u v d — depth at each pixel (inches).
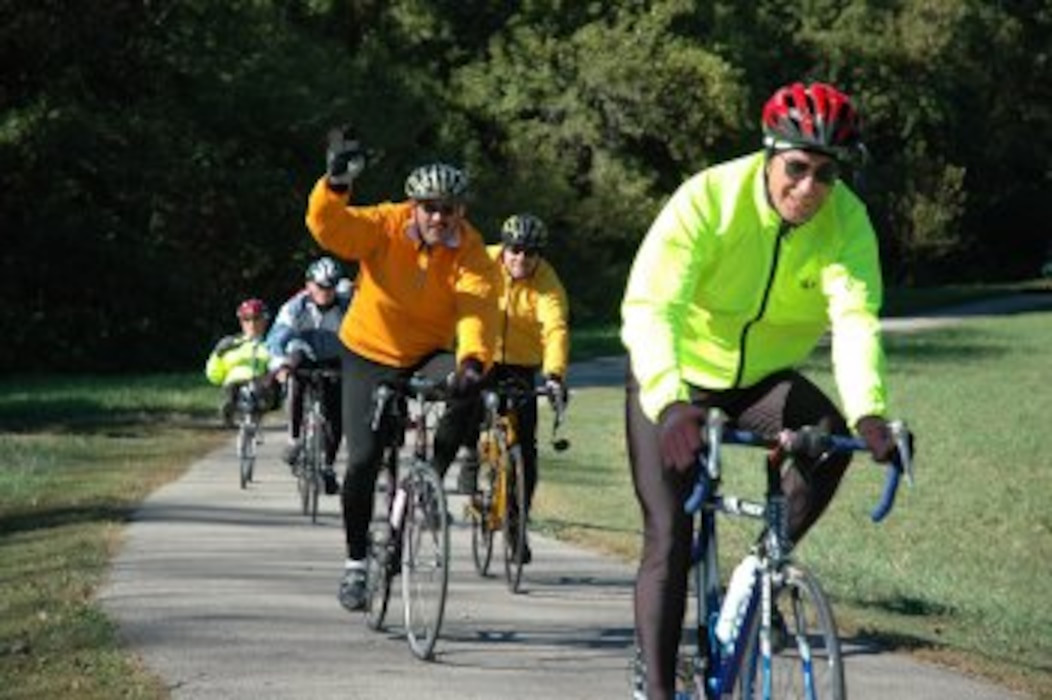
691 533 294.8
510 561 553.6
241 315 883.4
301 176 2605.8
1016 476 1144.8
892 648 463.8
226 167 2546.8
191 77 2539.4
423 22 3154.5
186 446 1117.7
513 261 580.7
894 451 263.3
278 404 873.5
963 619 560.1
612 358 2281.0
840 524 908.6
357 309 448.5
